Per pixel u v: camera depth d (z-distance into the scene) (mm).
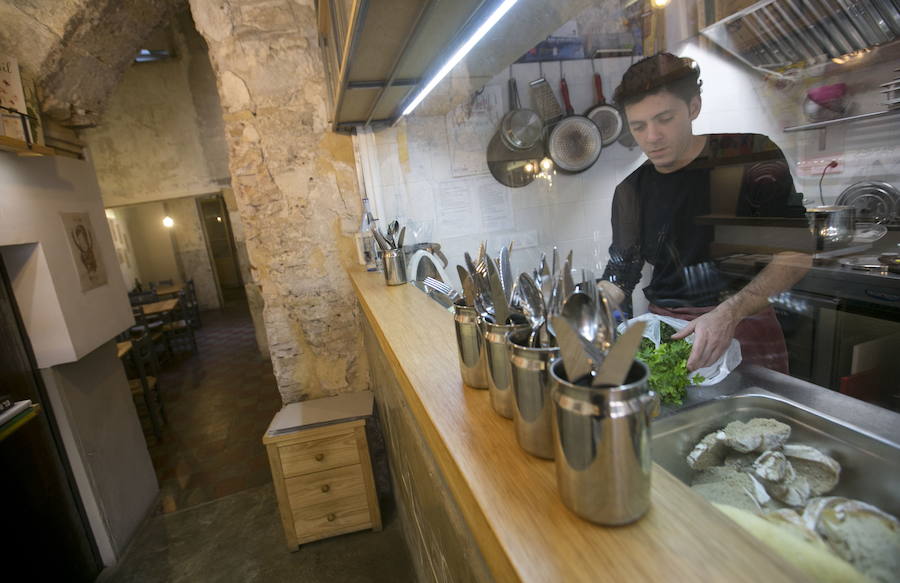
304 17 2320
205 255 9633
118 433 2646
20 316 2102
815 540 329
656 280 564
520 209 899
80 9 2074
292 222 2529
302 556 2291
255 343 6512
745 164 456
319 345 2656
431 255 1709
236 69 2344
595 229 660
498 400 607
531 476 478
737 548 344
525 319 609
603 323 445
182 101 5094
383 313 1293
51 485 2125
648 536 371
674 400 499
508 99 895
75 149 2615
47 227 2178
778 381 450
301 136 2453
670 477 432
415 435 1074
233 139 2422
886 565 297
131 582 2236
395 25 931
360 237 2422
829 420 389
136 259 9242
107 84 2604
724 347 480
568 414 388
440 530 931
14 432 1974
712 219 495
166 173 5168
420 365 838
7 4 1962
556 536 390
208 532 2525
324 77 2389
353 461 2314
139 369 3641
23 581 1938
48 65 2193
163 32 4781
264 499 2754
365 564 2203
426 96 1498
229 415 4035
